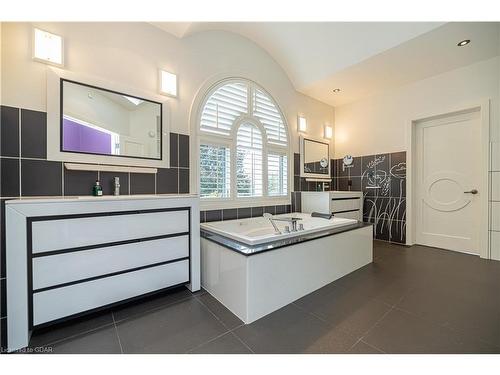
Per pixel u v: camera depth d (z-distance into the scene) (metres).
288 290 1.69
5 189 1.49
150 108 2.08
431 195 3.12
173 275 1.77
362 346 1.22
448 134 2.96
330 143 4.03
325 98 3.77
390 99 3.41
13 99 1.52
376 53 2.48
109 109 1.88
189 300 1.74
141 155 2.03
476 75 2.66
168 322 1.45
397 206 3.33
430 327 1.38
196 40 2.41
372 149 3.63
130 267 1.58
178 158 2.27
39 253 1.27
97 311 1.53
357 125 3.83
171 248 1.76
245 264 1.45
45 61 1.61
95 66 1.83
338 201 3.22
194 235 1.86
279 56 3.10
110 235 1.49
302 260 1.79
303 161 3.55
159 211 1.70
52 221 1.30
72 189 1.72
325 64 2.90
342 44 2.58
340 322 1.44
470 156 2.79
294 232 1.96
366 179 3.70
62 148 1.67
